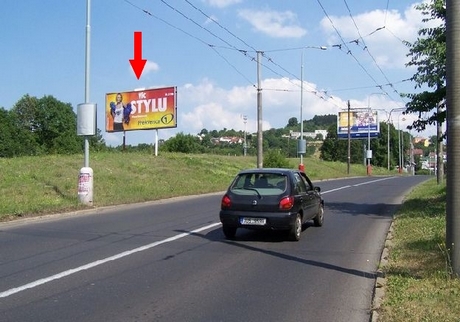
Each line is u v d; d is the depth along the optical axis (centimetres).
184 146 6919
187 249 1005
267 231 1252
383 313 584
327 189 3069
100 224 1350
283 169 1175
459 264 697
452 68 682
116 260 888
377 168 8512
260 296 676
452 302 609
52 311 599
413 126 1692
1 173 2383
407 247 978
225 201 1112
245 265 864
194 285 727
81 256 916
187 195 2391
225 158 4941
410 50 1586
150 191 2328
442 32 1553
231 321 574
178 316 588
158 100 4019
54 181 2269
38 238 1109
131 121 4138
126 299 653
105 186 2317
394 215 1582
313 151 13188
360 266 866
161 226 1322
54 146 7188
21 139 6694
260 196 1089
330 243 1099
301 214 1161
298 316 594
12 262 859
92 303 633
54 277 759
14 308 609
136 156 3812
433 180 4053
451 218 696
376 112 7312
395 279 732
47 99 7375
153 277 771
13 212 1459
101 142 7669
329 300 661
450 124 688
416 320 553
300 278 777
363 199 2311
